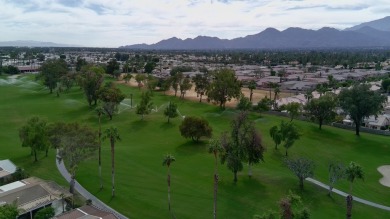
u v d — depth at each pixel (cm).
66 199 6500
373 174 8812
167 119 13675
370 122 13738
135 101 17388
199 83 17950
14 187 6525
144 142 10750
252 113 15138
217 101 16175
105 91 14400
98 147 7538
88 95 15600
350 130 13025
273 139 10250
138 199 6812
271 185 7706
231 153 7775
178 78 19512
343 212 6625
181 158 9306
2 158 8731
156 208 6488
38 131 8319
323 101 12431
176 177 7988
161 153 9681
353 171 6244
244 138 7969
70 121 12988
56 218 5512
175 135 11562
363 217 6500
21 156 8900
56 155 9025
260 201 6906
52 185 6706
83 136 7450
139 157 9231
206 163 8981
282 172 8562
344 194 7488
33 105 15662
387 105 16150
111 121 13188
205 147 10319
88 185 7331
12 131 11394
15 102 16438
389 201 7312
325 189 7656
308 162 7769
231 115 14400
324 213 6525
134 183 7562
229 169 8088
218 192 7262
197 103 17425
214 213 6022
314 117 12731
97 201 6638
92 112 14600
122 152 9569
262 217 5181
